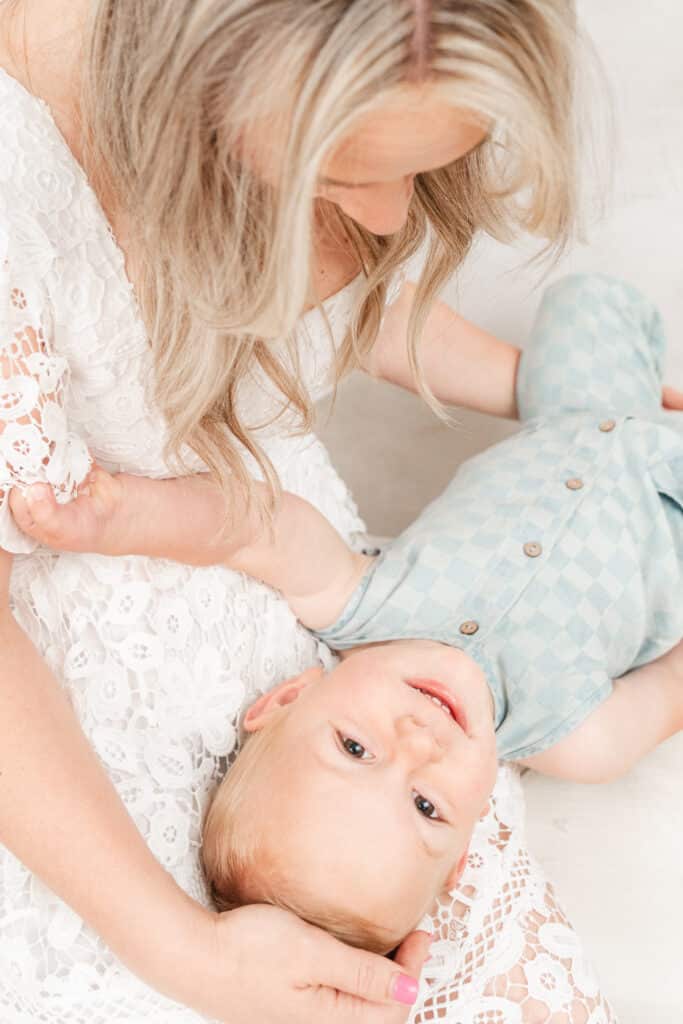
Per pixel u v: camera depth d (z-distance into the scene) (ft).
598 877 3.77
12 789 2.54
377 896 3.06
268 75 1.82
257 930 2.65
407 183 2.17
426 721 3.31
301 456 4.05
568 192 2.16
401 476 5.29
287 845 3.10
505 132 2.11
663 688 3.99
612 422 4.30
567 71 1.95
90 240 2.50
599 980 3.54
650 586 4.07
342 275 2.97
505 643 3.86
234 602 3.48
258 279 2.15
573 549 3.98
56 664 2.99
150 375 2.76
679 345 5.31
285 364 3.03
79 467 2.70
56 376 2.50
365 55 1.73
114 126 2.17
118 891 2.55
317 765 3.22
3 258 2.30
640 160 5.68
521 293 5.47
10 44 2.50
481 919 3.31
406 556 4.02
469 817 3.28
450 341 4.47
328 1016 2.68
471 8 1.76
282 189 1.88
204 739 3.27
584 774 3.84
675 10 6.05
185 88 1.94
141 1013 2.82
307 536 3.65
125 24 2.04
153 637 3.12
